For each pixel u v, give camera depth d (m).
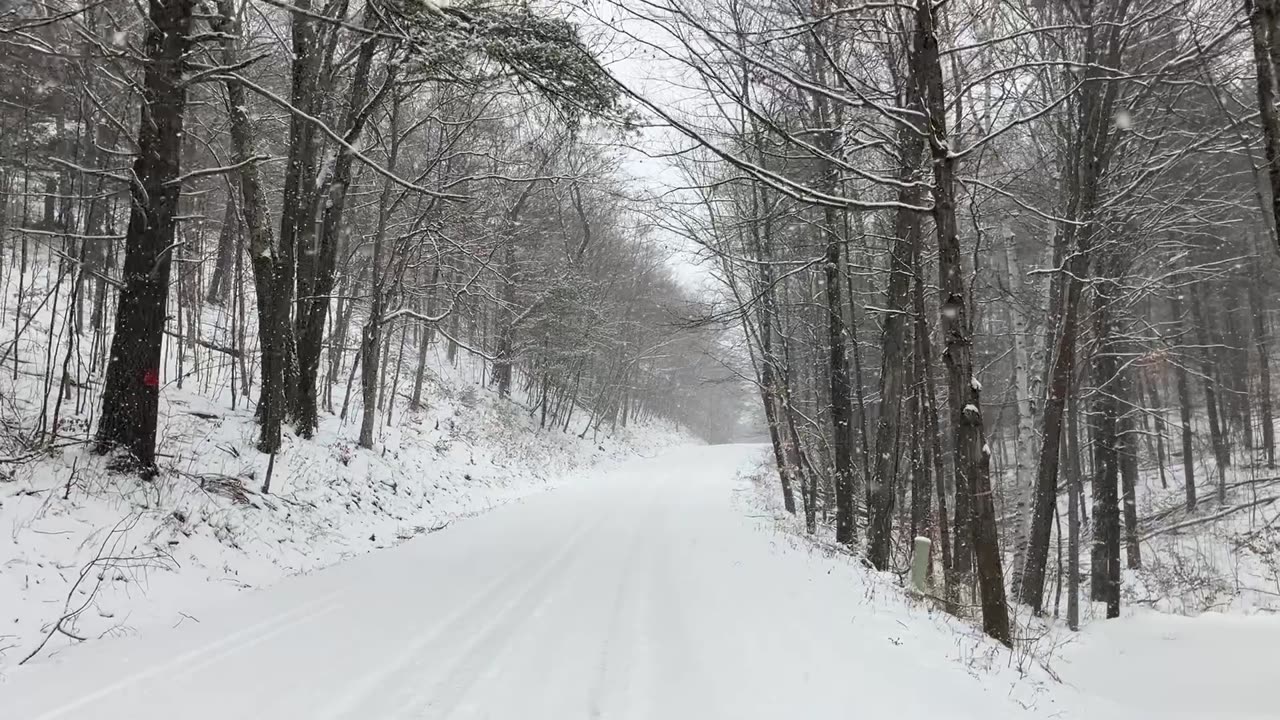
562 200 29.20
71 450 8.41
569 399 36.50
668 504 18.02
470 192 19.09
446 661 5.28
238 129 12.44
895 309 13.27
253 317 19.98
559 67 7.35
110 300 13.99
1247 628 11.05
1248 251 17.67
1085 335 14.06
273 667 5.00
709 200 14.17
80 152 10.49
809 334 21.06
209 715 4.09
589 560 9.74
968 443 7.93
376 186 18.55
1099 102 10.95
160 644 5.54
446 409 24.94
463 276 25.83
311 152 13.43
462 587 7.87
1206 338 21.81
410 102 18.25
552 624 6.42
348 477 13.98
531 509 16.33
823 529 18.84
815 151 7.39
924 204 11.72
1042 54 11.07
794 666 5.41
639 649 5.75
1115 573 15.68
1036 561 12.88
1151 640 10.80
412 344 29.14
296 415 14.27
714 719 4.36
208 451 10.94
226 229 17.00
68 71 8.65
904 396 15.30
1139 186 12.65
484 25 7.26
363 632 5.98
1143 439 25.61
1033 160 14.05
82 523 7.33
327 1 12.95
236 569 8.53
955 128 10.42
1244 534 20.08
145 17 8.60
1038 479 12.96
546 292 27.11
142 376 8.70
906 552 15.53
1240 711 6.86
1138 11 9.98
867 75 10.66
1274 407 26.25
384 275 16.34
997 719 4.86
